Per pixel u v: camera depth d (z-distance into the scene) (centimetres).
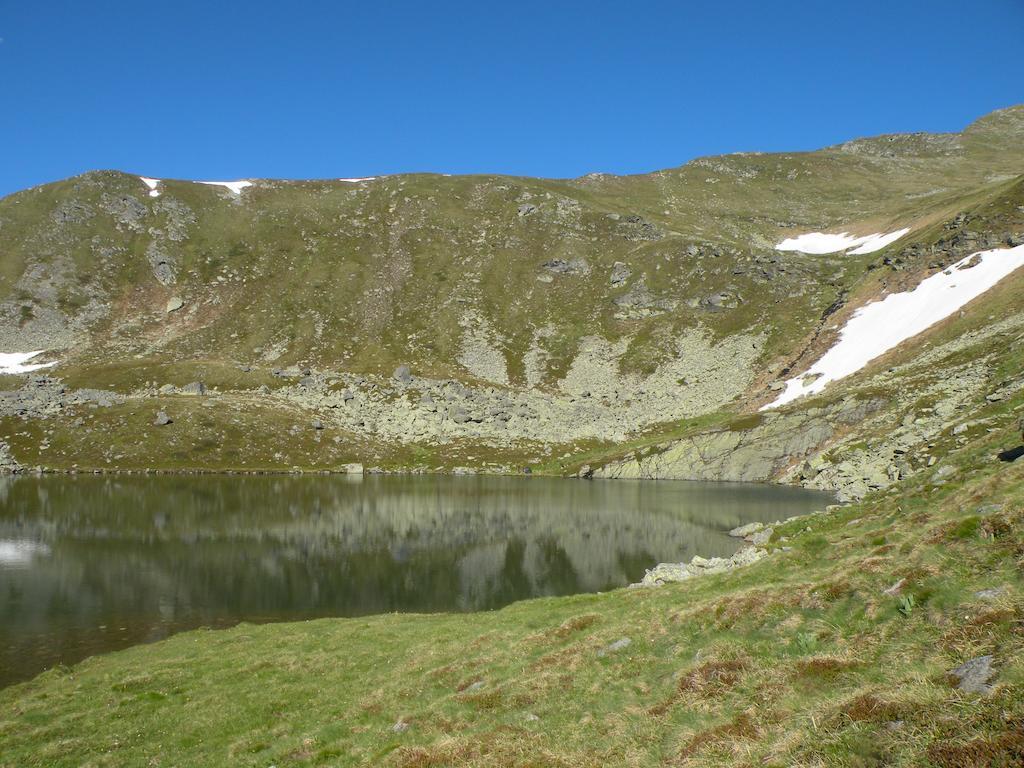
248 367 17838
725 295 19662
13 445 13050
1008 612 1325
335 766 1856
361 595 4916
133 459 12988
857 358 13138
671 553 6041
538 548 6444
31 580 5297
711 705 1592
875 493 4759
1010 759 870
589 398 16800
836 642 1673
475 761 1639
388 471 13325
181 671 3039
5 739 2325
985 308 11712
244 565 5850
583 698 1939
